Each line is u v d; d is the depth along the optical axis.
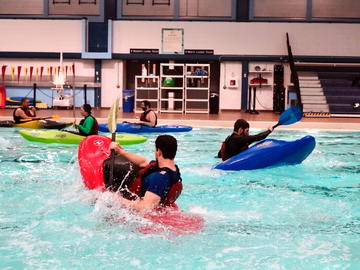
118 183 4.84
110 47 20.83
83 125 10.36
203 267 3.63
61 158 8.33
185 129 13.13
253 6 21.16
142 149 9.65
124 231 4.34
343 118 17.17
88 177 5.30
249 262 3.73
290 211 5.20
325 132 13.57
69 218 4.73
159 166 4.36
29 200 5.43
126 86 22.06
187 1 21.33
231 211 5.16
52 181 6.41
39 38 20.94
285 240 4.24
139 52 20.92
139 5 21.39
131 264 3.67
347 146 10.54
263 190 6.16
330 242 4.20
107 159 5.18
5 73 21.25
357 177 7.06
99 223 4.54
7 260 3.73
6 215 4.89
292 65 16.91
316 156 8.99
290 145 7.56
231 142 7.65
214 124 14.94
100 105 21.28
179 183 4.30
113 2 21.08
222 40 20.80
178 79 21.28
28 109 13.16
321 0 21.06
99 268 3.59
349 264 3.70
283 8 21.19
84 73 21.27
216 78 21.95
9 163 7.80
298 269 3.61
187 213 4.86
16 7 21.61
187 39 20.88
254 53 20.78
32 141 10.30
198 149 9.74
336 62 20.56
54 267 3.61
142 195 4.43
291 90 19.92
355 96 18.91
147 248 3.98
